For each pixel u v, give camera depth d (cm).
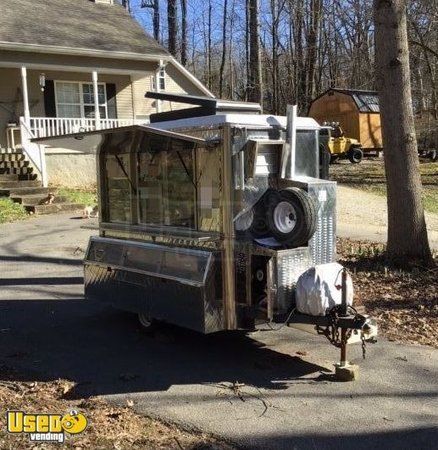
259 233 513
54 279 840
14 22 1998
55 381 470
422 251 856
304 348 550
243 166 503
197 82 2475
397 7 823
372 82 3547
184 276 516
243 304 502
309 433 383
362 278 808
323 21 3694
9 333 601
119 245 601
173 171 557
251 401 433
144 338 582
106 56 2050
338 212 1504
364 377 480
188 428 389
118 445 362
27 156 1714
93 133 579
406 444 369
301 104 3491
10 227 1258
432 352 542
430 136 3030
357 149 2470
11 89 1950
